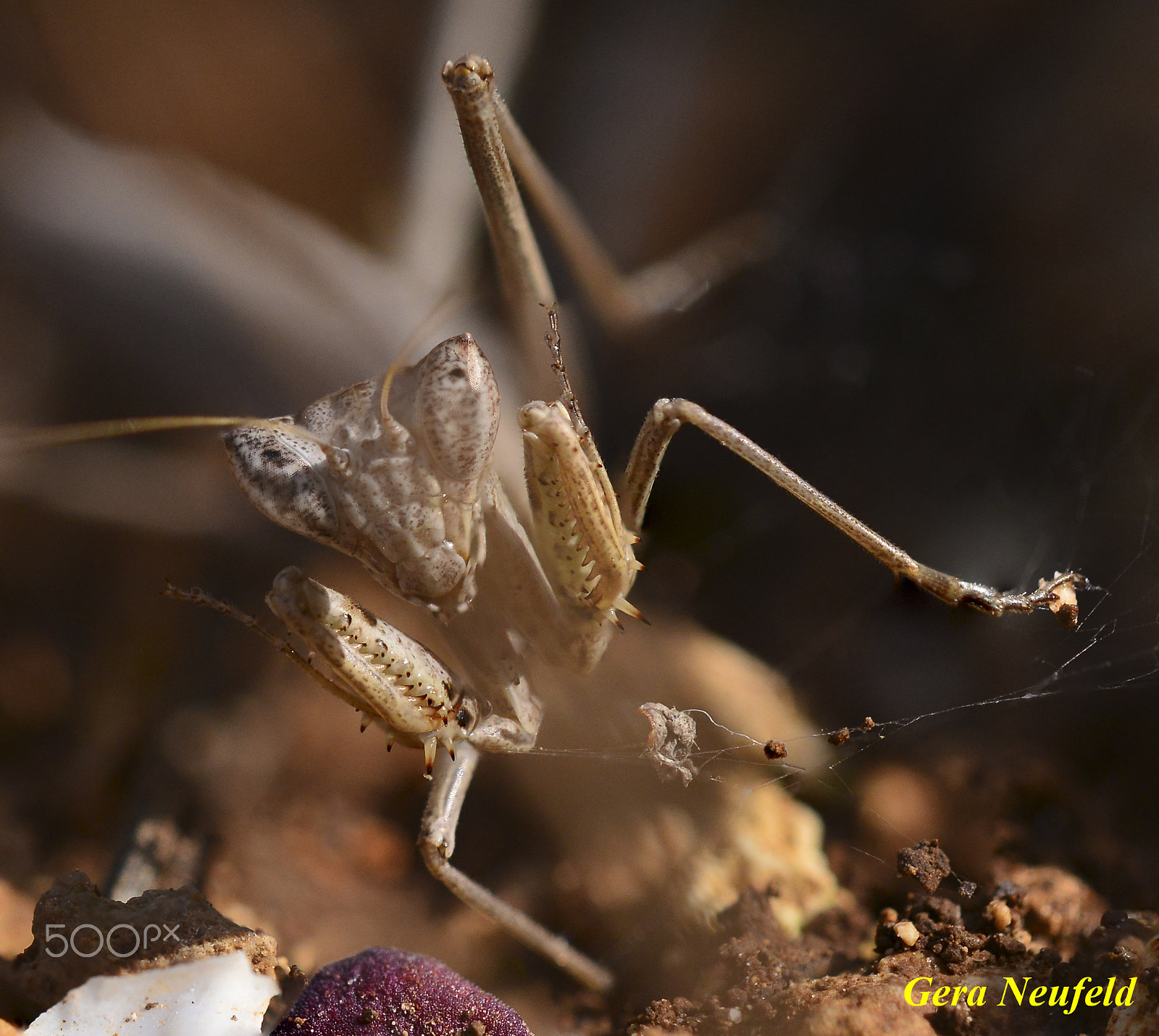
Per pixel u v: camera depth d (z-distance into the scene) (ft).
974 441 0.33
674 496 0.33
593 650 0.28
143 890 0.30
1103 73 0.36
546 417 0.27
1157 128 0.34
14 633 0.33
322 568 0.33
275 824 0.31
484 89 0.28
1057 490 0.32
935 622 0.31
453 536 0.27
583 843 0.30
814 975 0.28
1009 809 0.29
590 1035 0.28
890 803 0.29
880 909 0.28
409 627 0.32
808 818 0.29
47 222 0.35
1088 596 0.30
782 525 0.33
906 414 0.34
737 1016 0.27
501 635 0.28
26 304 0.35
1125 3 0.36
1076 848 0.29
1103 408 0.32
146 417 0.34
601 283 0.32
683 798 0.29
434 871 0.28
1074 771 0.29
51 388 0.35
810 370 0.37
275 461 0.27
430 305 0.35
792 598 0.32
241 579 0.34
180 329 0.33
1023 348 0.33
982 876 0.28
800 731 0.30
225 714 0.31
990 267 0.36
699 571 0.32
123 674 0.32
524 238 0.29
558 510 0.27
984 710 0.30
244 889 0.30
